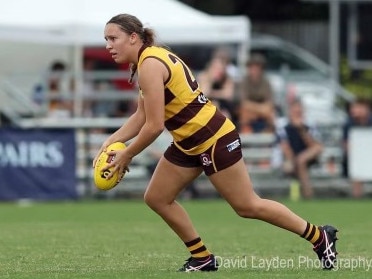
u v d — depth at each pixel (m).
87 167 66.38
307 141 66.06
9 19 67.25
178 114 28.50
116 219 51.81
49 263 32.47
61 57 78.75
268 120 68.62
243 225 48.34
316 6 103.50
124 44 28.45
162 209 29.34
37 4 68.31
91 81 73.50
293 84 81.31
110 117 71.38
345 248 37.31
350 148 67.81
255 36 101.81
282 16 104.31
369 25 86.56
